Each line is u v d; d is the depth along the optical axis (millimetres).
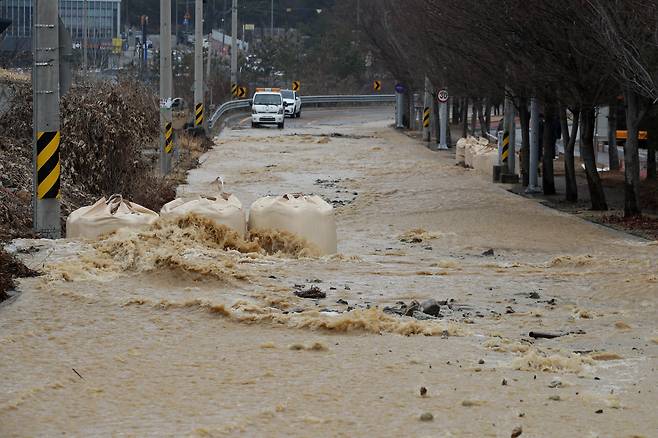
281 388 20297
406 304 29750
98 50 160500
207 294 29562
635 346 24906
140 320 26297
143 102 64125
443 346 24234
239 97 189875
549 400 19547
